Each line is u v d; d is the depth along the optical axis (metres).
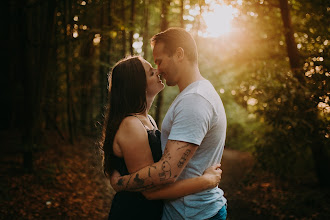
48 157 5.87
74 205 3.95
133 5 5.04
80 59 6.19
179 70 1.53
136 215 1.56
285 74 3.46
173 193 1.41
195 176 1.46
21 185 4.33
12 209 3.58
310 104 3.11
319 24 3.52
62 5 5.21
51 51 5.69
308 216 3.71
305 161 5.29
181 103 1.41
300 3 3.70
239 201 4.57
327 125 3.21
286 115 3.30
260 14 4.03
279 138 3.84
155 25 6.03
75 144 7.18
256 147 4.20
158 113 4.96
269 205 4.25
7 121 8.00
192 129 1.35
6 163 5.22
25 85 4.93
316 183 4.86
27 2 4.88
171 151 1.36
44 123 7.11
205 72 6.65
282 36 4.34
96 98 8.41
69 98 7.09
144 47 5.25
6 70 7.80
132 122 1.52
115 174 1.58
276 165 4.11
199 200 1.45
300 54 3.70
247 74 4.80
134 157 1.48
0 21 7.46
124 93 1.62
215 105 1.45
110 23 5.12
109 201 4.25
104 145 1.65
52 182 4.62
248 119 8.13
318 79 3.15
